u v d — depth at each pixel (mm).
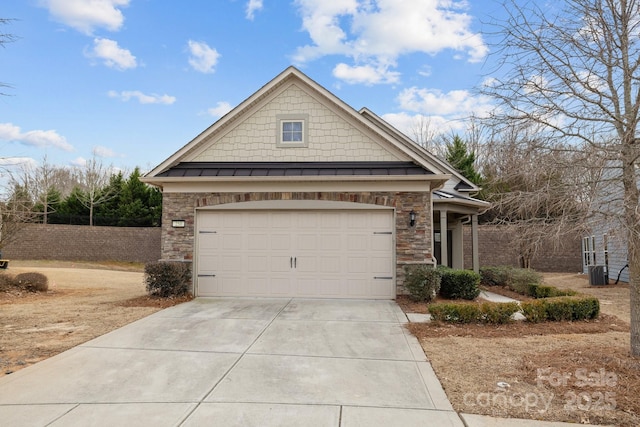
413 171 11273
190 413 4160
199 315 8992
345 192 11344
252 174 11453
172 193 11672
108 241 27281
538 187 5566
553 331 7656
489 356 6062
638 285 5488
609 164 5145
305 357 6070
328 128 12125
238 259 11508
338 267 11305
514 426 3875
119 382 5031
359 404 4410
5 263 16375
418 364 5750
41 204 26781
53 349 6395
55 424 3900
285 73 12039
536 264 24266
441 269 11930
